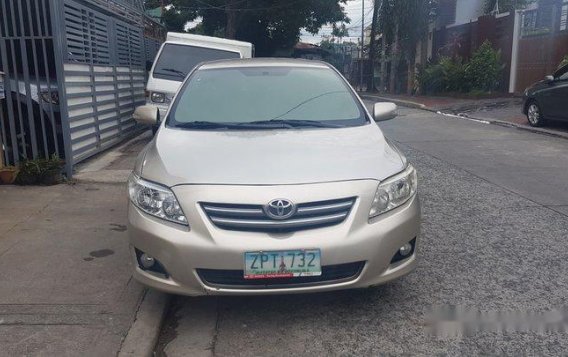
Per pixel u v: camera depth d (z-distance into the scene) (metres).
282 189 3.45
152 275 3.64
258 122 4.58
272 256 3.38
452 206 6.59
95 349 3.36
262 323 3.81
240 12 36.00
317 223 3.45
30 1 7.30
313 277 3.48
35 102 7.72
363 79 45.78
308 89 5.04
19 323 3.63
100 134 9.61
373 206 3.57
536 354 3.38
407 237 3.71
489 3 26.45
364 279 3.54
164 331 3.74
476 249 5.12
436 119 16.38
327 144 4.05
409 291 4.24
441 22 30.45
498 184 7.66
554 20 19.55
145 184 3.69
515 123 14.12
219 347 3.52
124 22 11.66
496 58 22.84
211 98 4.89
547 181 7.80
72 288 4.16
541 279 4.44
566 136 11.63
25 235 5.33
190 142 4.11
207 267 3.42
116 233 5.41
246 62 5.49
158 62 11.49
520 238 5.42
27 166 7.25
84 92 8.70
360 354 3.41
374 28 36.62
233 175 3.54
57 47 7.40
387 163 3.82
